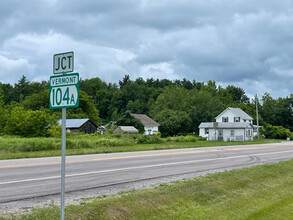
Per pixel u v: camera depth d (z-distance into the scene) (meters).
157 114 86.69
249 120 78.31
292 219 7.57
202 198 8.76
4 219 5.98
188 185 9.86
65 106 4.71
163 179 11.93
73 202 7.84
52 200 7.62
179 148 32.25
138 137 43.28
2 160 18.14
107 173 13.19
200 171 14.38
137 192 8.78
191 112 88.31
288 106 101.12
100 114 118.31
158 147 31.73
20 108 45.47
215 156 22.55
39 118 43.38
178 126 81.19
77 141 30.28
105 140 34.91
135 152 25.72
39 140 29.28
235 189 10.23
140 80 152.12
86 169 14.27
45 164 15.89
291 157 22.64
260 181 11.88
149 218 6.82
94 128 67.00
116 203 7.28
